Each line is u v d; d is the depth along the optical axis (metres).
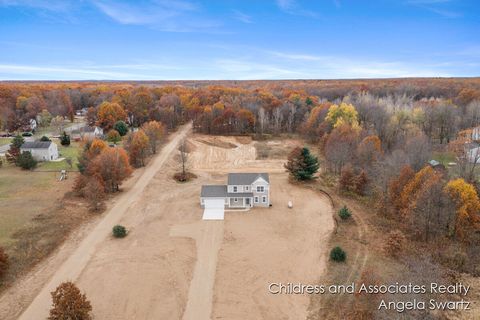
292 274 34.91
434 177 42.22
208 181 65.81
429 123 84.06
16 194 54.41
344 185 57.50
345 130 74.00
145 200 54.91
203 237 42.91
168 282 33.62
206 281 33.81
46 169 68.31
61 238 41.69
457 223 39.50
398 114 83.94
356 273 34.53
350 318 28.14
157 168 71.31
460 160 55.78
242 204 52.97
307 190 59.94
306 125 97.75
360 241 41.09
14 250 37.81
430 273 32.44
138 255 38.50
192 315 29.12
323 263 36.75
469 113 86.88
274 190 60.25
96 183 50.88
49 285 32.94
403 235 40.19
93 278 34.12
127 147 77.19
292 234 43.56
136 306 30.14
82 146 81.44
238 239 42.31
